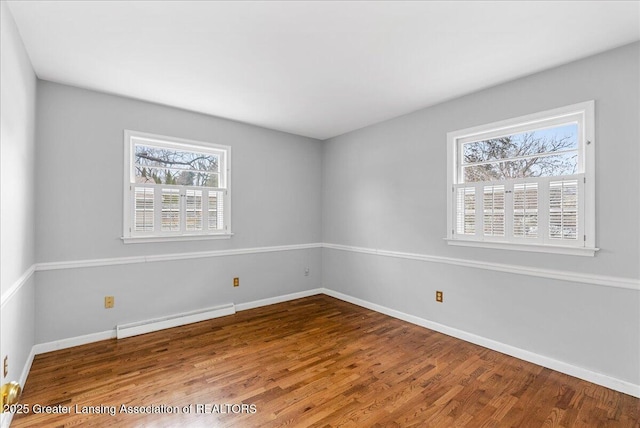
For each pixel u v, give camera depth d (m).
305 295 4.71
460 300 3.15
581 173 2.38
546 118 2.57
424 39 2.15
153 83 2.85
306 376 2.39
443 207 3.30
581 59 2.38
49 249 2.79
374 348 2.90
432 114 3.41
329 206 4.80
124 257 3.17
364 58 2.41
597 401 2.09
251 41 2.17
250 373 2.43
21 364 2.23
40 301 2.75
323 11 1.85
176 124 3.49
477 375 2.42
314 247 4.83
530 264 2.65
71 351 2.79
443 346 2.95
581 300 2.38
